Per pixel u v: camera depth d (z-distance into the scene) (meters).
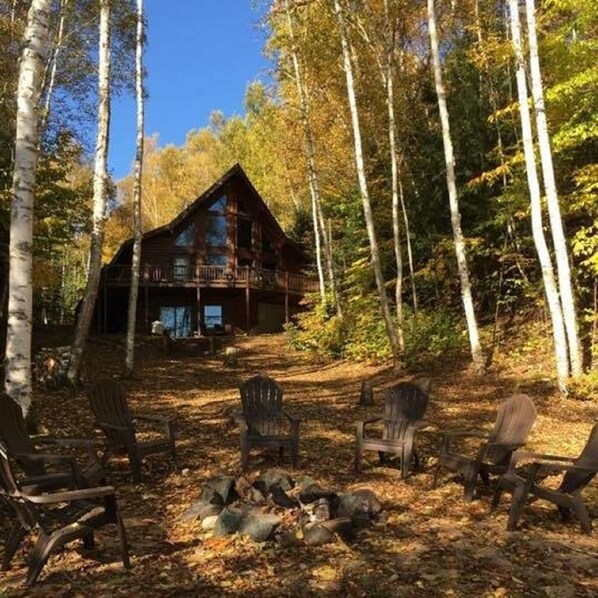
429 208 17.05
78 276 41.62
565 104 11.12
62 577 3.47
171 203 47.50
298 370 16.23
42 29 6.29
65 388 11.52
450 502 4.92
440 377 12.45
